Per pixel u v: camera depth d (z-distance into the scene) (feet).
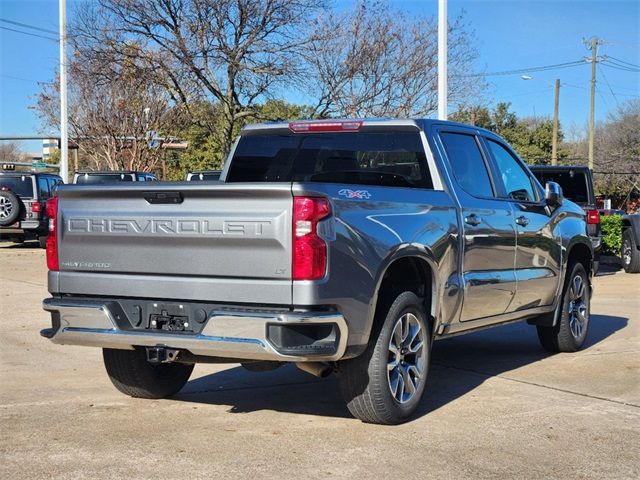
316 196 15.79
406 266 19.40
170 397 21.45
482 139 23.49
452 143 22.04
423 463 15.88
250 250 15.99
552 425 18.60
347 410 20.07
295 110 83.82
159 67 66.28
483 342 30.07
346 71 69.26
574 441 17.38
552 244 25.39
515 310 23.85
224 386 22.84
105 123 90.74
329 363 17.67
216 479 14.93
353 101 69.97
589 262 28.45
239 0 63.62
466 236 20.72
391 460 16.05
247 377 24.08
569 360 26.40
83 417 19.31
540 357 26.99
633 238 55.42
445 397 21.30
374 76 70.79
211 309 16.43
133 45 66.69
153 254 17.07
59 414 19.58
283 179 23.26
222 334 16.11
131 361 20.27
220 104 69.87
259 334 15.71
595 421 18.95
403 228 18.17
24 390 22.11
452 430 18.15
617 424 18.71
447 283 19.92
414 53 71.67
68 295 18.39
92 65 69.51
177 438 17.56
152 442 17.25
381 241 17.28
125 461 15.97
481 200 22.06
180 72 65.31
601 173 178.91
